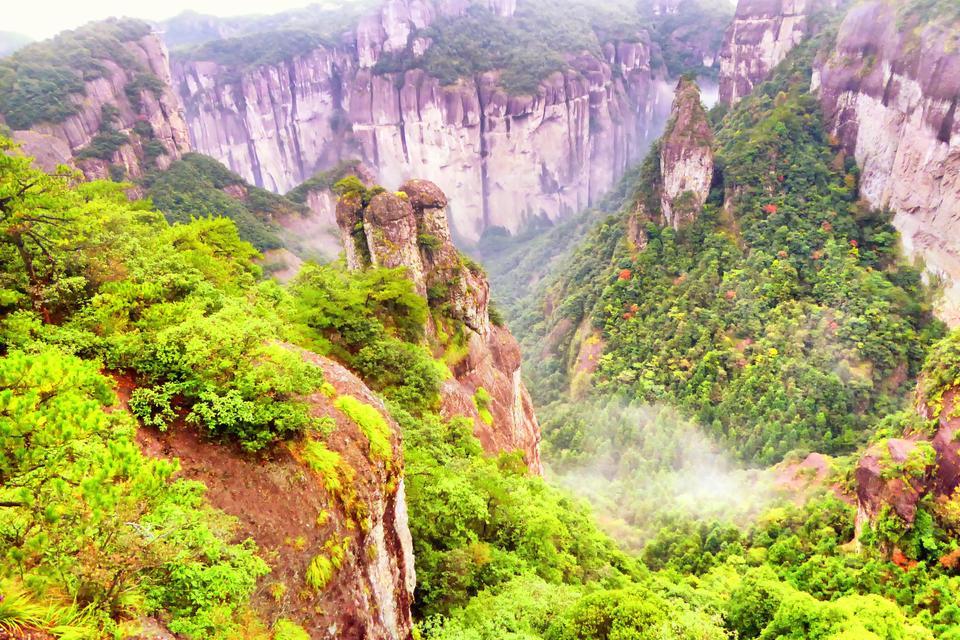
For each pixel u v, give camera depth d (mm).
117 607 9273
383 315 41375
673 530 54250
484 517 25531
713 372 75500
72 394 9734
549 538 29938
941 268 75312
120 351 14320
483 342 52938
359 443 15562
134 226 24734
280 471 13484
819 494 51219
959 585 34281
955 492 38844
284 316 27797
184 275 19625
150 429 13164
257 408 13672
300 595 12219
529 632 20594
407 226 47500
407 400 34062
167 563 9992
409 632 16891
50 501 8797
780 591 33438
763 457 63594
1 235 16500
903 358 69500
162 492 10219
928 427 43031
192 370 14062
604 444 73375
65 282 16234
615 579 31391
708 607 34719
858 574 38219
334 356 33625
